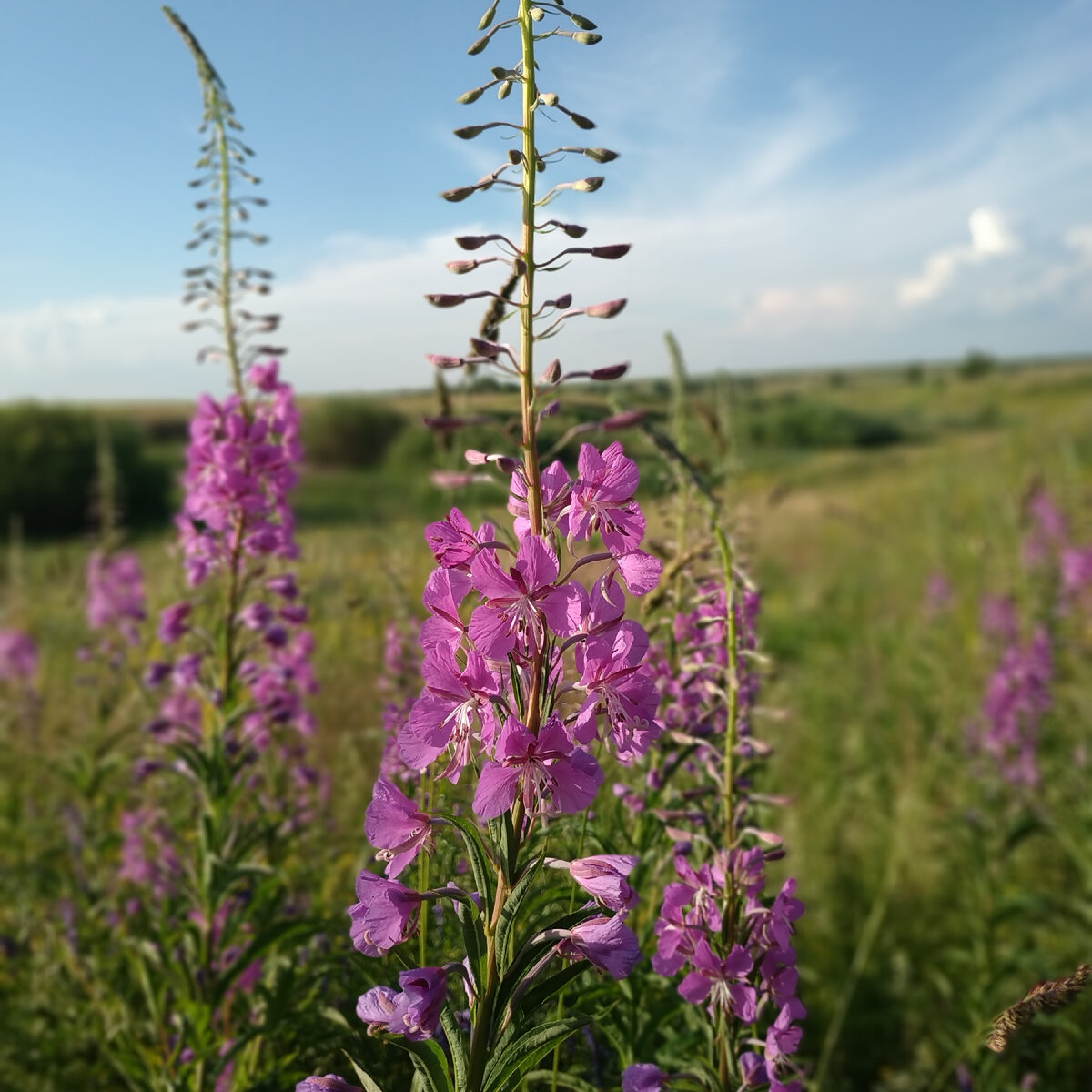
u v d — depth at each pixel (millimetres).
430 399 3654
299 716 4207
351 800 4430
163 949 3506
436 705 1788
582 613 1793
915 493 20969
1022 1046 3986
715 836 2607
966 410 61375
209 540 3949
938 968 5590
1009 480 16656
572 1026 1769
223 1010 3600
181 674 4074
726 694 2441
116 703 5715
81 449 33281
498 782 1715
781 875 6477
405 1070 2426
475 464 1890
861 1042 5082
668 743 2770
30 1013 4172
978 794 6383
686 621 2811
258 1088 2941
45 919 4602
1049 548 8086
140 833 4637
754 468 29344
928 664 9297
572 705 1877
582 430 1897
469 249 1848
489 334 2256
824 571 16844
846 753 8117
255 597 4207
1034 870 6500
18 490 31734
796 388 87250
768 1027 2383
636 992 2576
